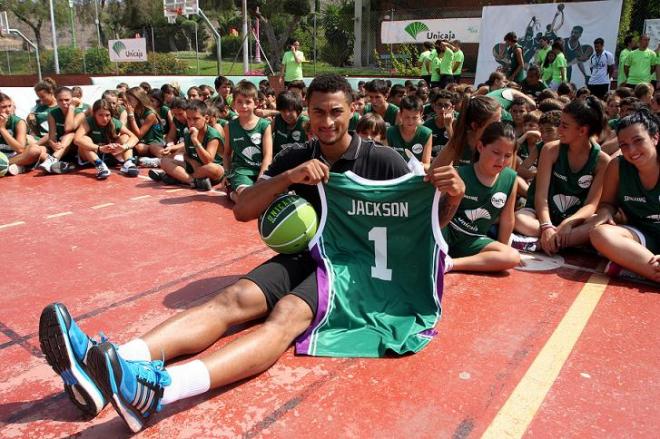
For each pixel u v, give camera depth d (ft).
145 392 6.06
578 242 12.67
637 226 12.11
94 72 79.97
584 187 13.24
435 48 48.34
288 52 50.65
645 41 39.11
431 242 8.68
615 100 23.56
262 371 7.63
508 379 7.62
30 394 7.34
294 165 9.37
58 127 23.65
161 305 10.10
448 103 18.84
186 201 18.52
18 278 11.51
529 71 34.86
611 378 7.72
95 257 12.79
